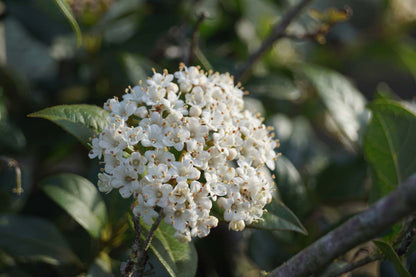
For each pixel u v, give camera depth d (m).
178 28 0.59
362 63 0.76
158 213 0.42
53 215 0.55
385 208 0.38
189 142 0.43
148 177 0.42
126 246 0.48
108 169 0.43
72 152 0.61
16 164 0.45
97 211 0.48
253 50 0.62
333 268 0.46
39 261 0.51
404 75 1.00
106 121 0.44
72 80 0.60
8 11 0.58
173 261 0.43
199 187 0.42
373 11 0.81
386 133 0.47
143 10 0.59
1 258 0.51
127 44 0.58
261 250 0.53
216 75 0.46
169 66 0.57
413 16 0.69
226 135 0.43
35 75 0.64
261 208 0.43
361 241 0.39
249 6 0.62
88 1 0.57
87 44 0.58
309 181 0.60
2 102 0.54
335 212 0.59
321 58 0.71
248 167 0.43
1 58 0.60
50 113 0.44
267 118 0.60
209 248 0.55
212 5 0.62
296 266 0.40
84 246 0.53
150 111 0.44
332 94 0.58
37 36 0.58
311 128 0.68
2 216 0.50
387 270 0.50
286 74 0.62
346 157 0.60
